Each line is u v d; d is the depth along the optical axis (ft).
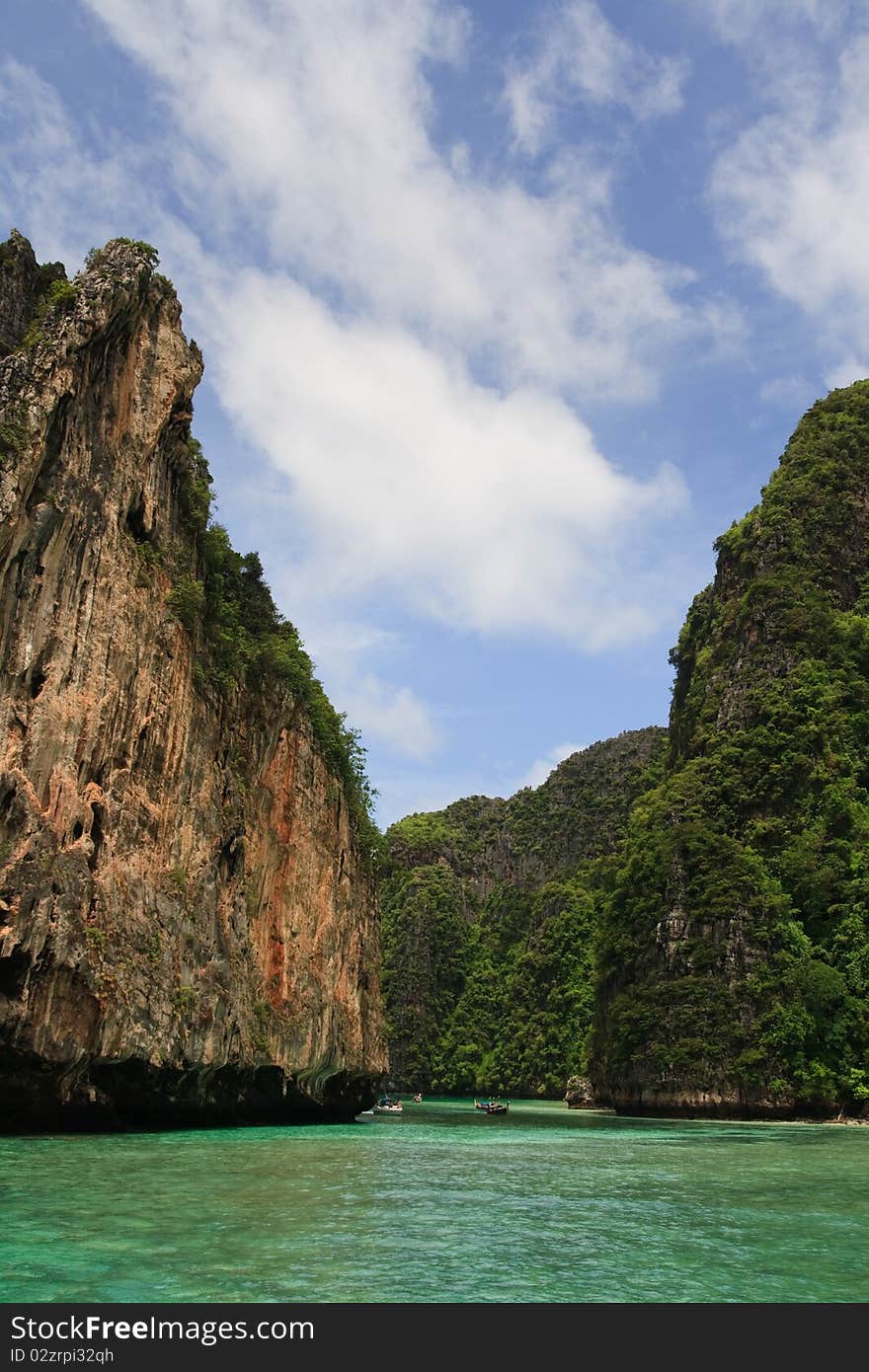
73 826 117.80
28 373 121.39
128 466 139.33
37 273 141.59
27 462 115.75
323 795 202.59
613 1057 281.33
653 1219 72.08
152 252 145.28
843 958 254.06
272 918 176.35
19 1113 110.93
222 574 180.04
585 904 536.83
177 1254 54.44
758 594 344.08
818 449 381.81
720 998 257.75
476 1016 588.50
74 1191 72.23
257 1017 160.25
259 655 183.11
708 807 301.22
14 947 105.40
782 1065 242.99
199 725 151.12
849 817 277.64
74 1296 46.50
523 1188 88.43
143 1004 123.95
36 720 114.73
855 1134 181.78
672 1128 201.77
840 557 353.92
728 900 269.64
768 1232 67.15
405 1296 49.14
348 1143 132.87
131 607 135.23
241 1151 108.68
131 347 143.64
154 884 133.08
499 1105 295.07
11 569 114.21
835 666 315.58
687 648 418.51
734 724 320.29
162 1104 133.08
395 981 606.55
